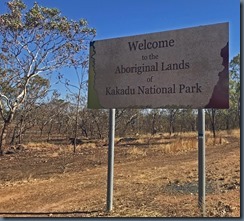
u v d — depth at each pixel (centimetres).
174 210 622
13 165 1472
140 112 4256
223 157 1579
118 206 671
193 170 1157
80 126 3659
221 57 554
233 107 4128
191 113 4562
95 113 3516
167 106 598
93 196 788
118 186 891
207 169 1170
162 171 1162
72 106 3488
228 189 802
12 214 659
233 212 595
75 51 2103
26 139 3609
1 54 1994
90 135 3922
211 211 604
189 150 2053
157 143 2673
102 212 632
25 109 2658
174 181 942
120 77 647
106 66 662
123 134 3922
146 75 622
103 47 668
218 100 554
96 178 1054
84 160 1616
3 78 2084
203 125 579
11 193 866
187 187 852
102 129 3728
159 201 701
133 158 1673
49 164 1488
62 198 786
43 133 4725
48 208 697
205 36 569
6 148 2220
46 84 2659
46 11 1955
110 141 646
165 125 4947
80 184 957
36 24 1945
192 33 581
